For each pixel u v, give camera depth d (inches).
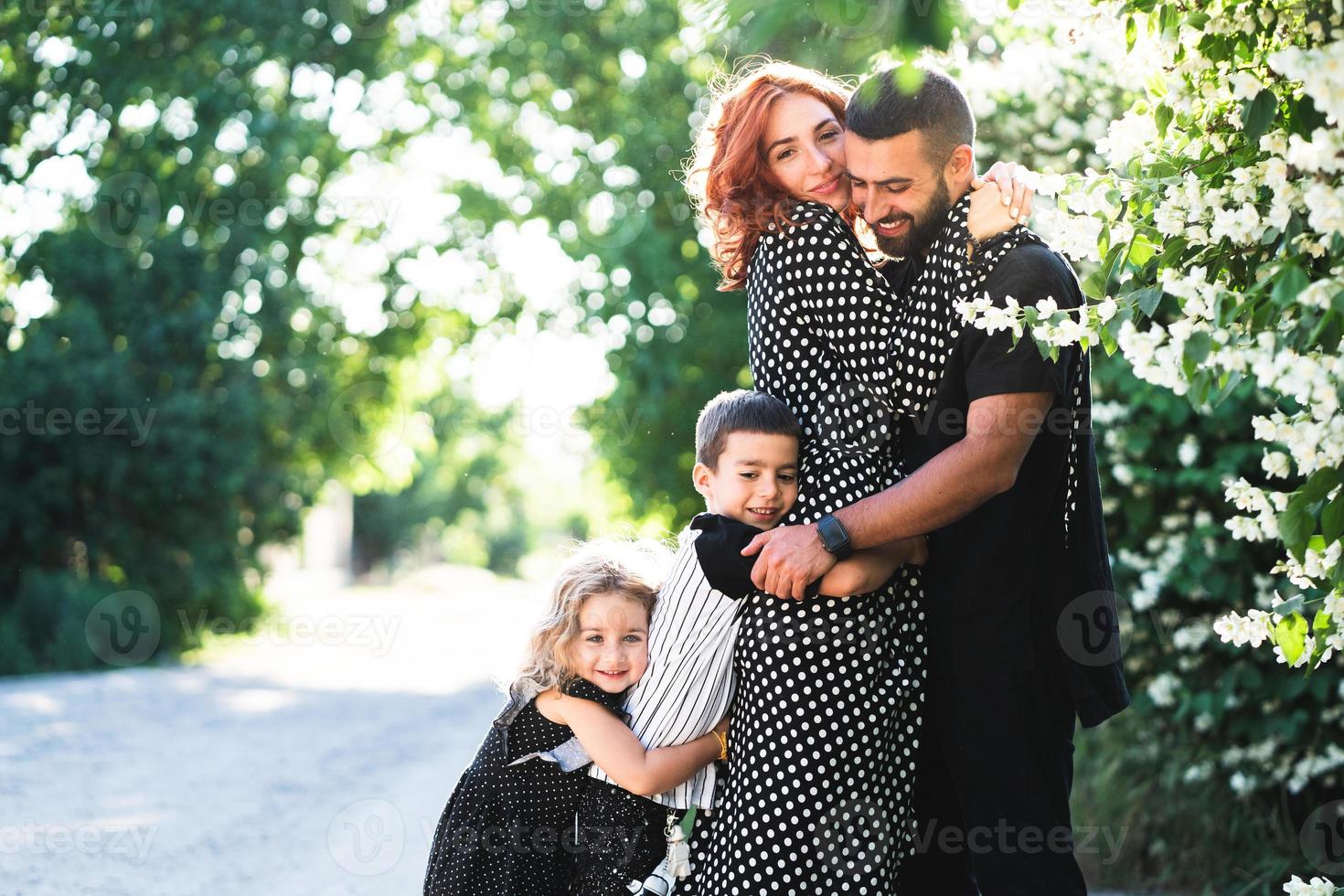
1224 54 84.2
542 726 101.3
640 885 98.7
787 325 94.3
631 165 422.6
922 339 93.0
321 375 625.9
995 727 94.4
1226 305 77.0
